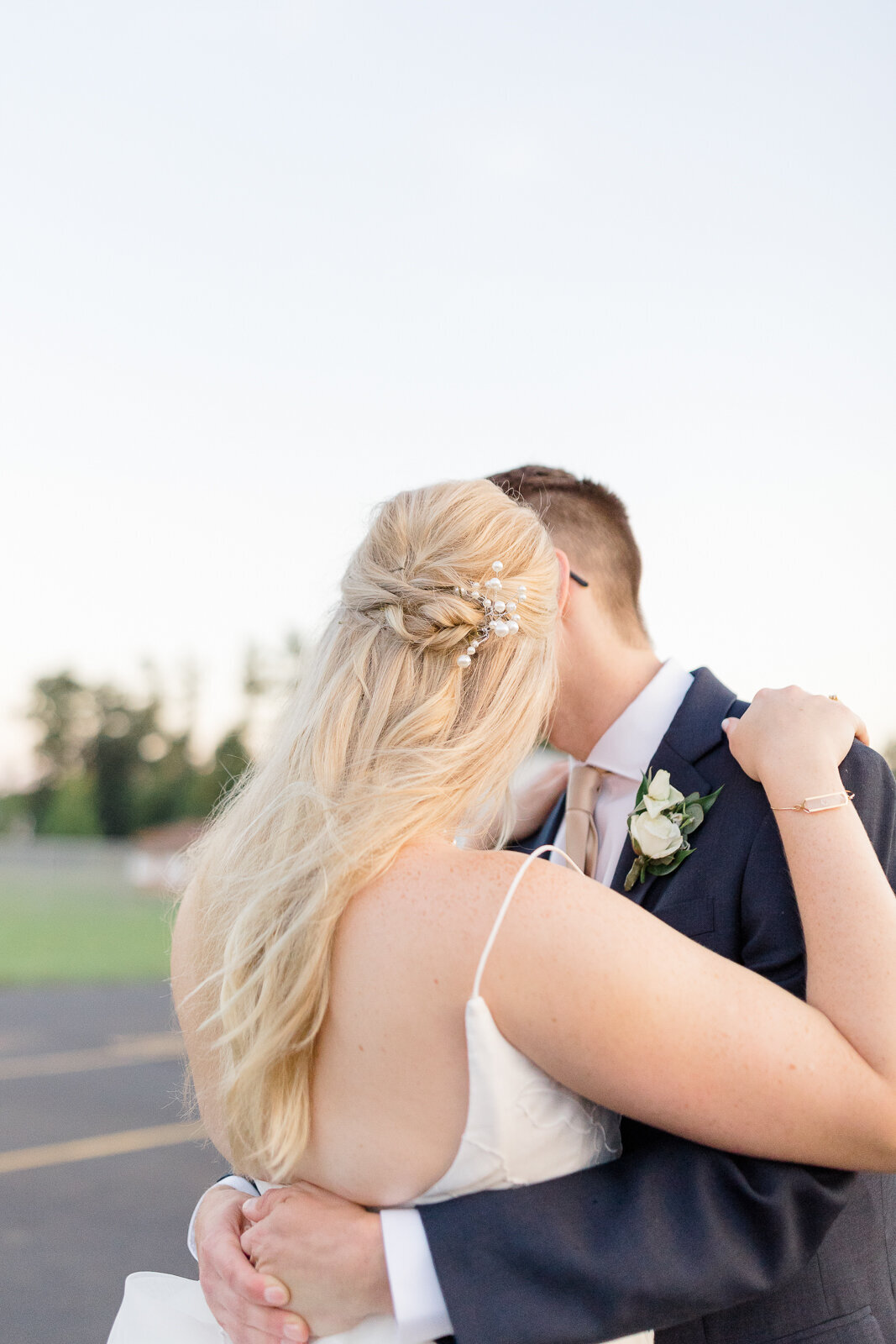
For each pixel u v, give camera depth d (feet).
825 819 4.14
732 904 4.85
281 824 3.99
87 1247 15.55
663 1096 3.49
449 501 4.54
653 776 5.49
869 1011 3.65
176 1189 18.30
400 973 3.57
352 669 4.22
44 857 82.53
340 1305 3.67
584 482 6.47
